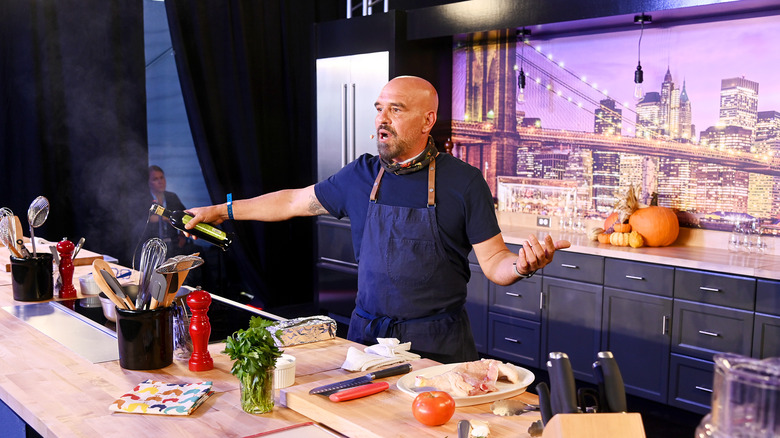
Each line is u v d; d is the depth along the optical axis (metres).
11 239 2.55
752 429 0.88
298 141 5.91
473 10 4.58
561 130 4.77
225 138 5.48
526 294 4.37
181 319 1.92
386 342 1.90
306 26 5.86
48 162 4.73
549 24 4.30
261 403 1.53
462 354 2.25
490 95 5.11
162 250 1.84
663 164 4.32
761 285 3.42
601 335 4.04
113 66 4.90
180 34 5.13
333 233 5.41
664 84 4.28
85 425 1.44
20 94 4.59
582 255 4.10
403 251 2.24
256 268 5.69
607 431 1.08
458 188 2.23
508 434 1.36
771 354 3.41
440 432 1.36
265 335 1.53
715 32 4.06
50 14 4.64
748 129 3.98
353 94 5.16
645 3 3.84
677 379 3.75
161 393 1.60
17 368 1.80
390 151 2.25
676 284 3.72
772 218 3.92
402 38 4.91
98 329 2.18
